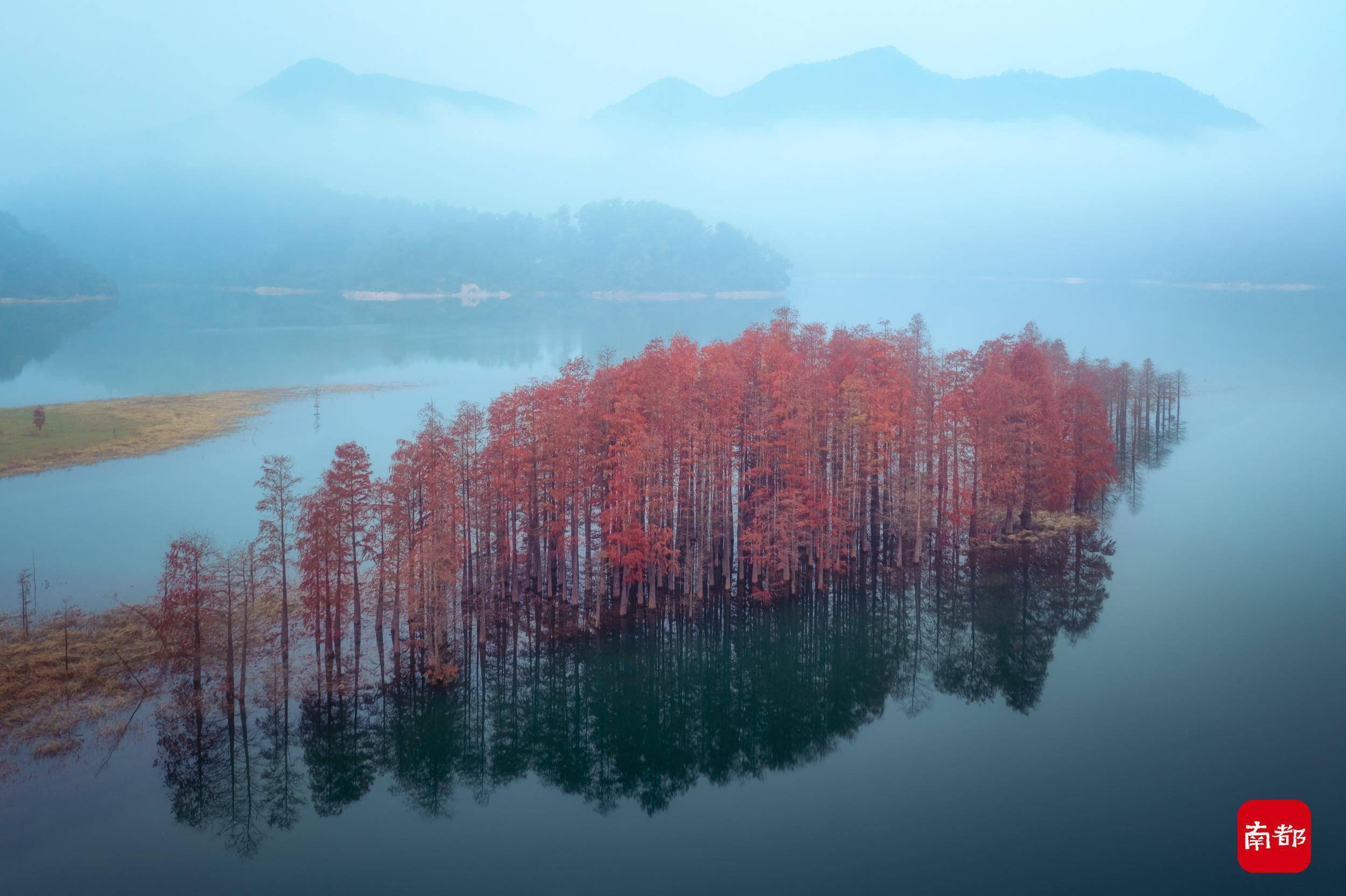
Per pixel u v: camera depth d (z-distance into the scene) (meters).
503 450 65.56
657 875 37.91
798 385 71.44
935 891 36.38
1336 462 106.81
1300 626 61.44
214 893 36.09
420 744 49.56
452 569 57.28
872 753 49.12
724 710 55.03
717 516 71.00
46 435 119.38
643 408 67.31
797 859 39.22
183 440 119.12
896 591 70.12
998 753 48.19
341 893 36.34
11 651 54.50
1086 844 39.47
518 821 43.12
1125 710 51.62
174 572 51.78
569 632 62.50
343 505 56.97
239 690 51.69
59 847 38.75
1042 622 64.19
